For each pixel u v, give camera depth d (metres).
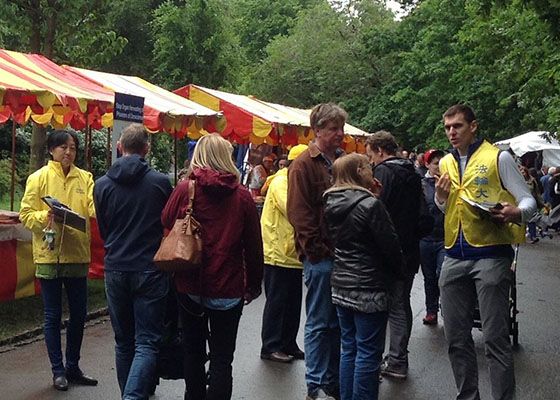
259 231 4.55
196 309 4.48
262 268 4.61
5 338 7.04
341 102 36.78
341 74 37.12
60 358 5.77
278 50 40.16
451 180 4.86
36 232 5.62
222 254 4.39
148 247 4.75
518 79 13.39
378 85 37.16
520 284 12.05
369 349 4.68
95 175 22.91
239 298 4.48
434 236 8.25
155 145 26.86
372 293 4.62
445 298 4.92
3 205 19.77
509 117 28.02
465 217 4.75
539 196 19.36
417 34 33.66
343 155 4.93
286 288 6.68
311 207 5.14
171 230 4.36
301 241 5.12
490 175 4.71
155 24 28.41
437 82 30.25
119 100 8.09
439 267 8.24
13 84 7.70
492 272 4.68
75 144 5.86
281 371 6.41
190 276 4.41
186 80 27.45
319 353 5.35
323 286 5.18
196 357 4.60
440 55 30.34
